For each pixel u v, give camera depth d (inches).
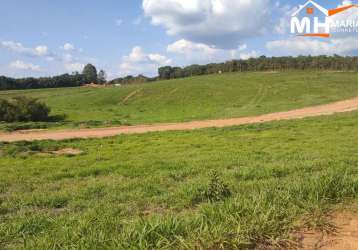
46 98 2420.0
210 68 4404.5
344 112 1202.0
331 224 186.1
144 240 157.2
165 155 531.5
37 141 733.3
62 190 329.1
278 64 3964.1
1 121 1227.9
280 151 523.5
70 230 188.4
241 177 338.3
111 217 222.4
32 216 240.1
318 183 229.3
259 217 179.6
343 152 487.2
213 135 792.3
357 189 230.1
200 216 181.9
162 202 270.4
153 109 1834.4
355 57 3671.3
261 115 1321.4
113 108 1888.5
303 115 1237.1
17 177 395.9
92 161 497.7
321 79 2554.1
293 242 165.5
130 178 379.9
